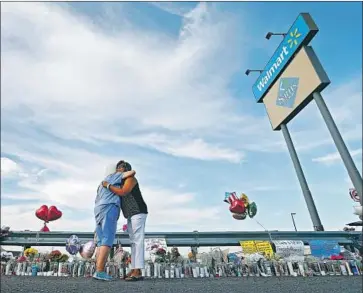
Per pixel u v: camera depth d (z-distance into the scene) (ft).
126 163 12.77
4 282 9.78
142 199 12.05
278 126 35.83
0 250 15.80
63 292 7.86
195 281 11.48
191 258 15.43
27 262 13.44
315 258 16.60
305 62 30.94
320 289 9.42
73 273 13.05
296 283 10.89
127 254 14.40
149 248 16.30
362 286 10.18
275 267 14.73
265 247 17.92
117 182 11.62
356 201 22.43
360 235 21.09
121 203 12.05
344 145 24.53
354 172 22.70
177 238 18.93
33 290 8.05
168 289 8.90
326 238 20.61
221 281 11.58
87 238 17.72
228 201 23.49
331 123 26.25
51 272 13.05
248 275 14.20
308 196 29.63
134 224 11.53
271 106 37.42
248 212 22.90
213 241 19.27
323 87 29.01
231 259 15.40
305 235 20.52
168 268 13.58
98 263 10.73
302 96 31.07
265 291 8.95
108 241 10.82
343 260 16.16
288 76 33.91
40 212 18.54
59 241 17.47
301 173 31.30
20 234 17.40
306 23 30.81
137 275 11.06
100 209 11.18
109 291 8.21
